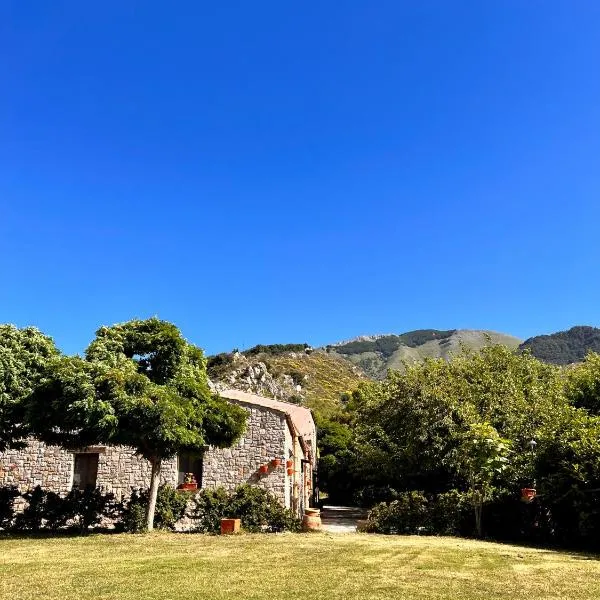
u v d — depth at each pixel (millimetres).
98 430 13398
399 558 10359
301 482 25516
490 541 14383
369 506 31641
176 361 15734
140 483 19359
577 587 7770
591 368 19797
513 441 16797
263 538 13602
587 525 12828
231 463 19344
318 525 15570
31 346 16234
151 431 13688
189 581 8141
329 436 40719
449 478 21672
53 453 19750
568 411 15148
